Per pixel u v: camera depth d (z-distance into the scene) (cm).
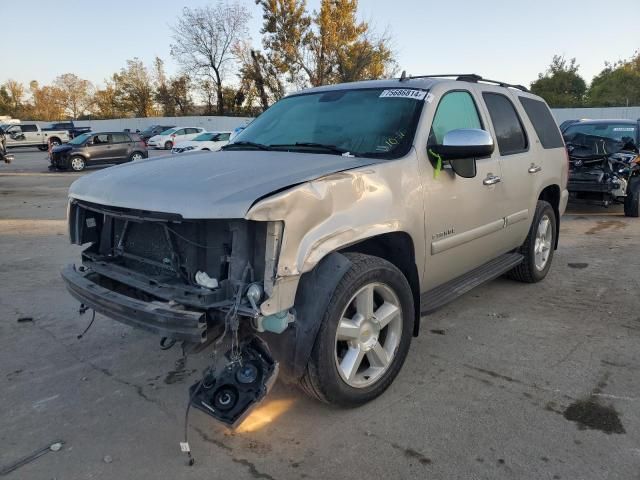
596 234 845
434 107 381
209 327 271
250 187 271
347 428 308
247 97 5425
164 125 4934
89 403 339
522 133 505
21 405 337
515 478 263
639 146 1034
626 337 433
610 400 335
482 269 475
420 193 350
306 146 374
